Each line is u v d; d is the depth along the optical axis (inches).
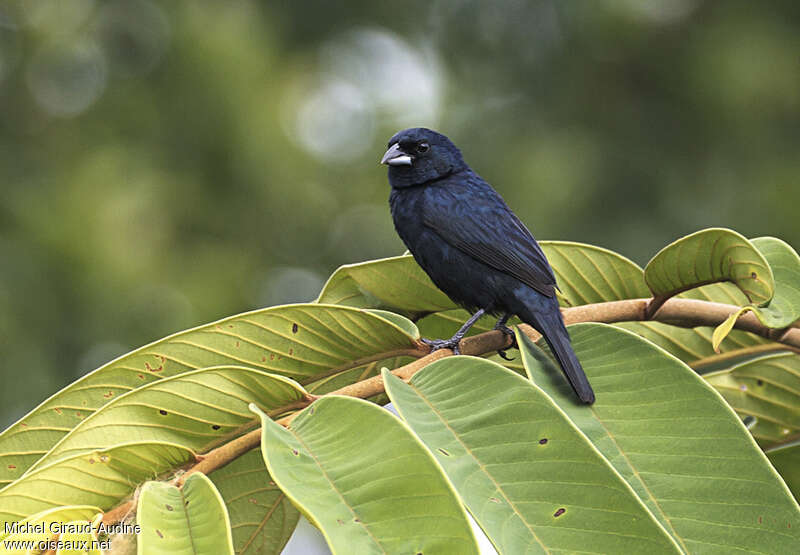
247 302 886.4
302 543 684.7
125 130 931.3
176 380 154.6
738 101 923.4
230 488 195.0
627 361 165.2
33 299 808.3
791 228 884.0
